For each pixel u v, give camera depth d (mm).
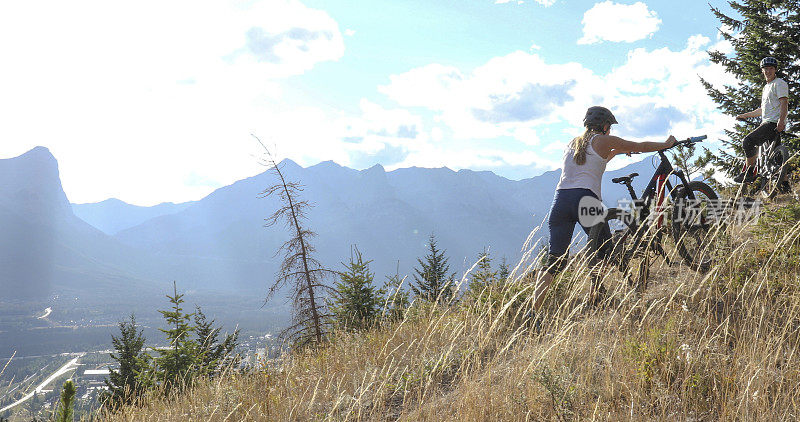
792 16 15578
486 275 5969
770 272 4352
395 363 5012
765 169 7219
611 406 3293
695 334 3861
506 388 3748
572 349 3998
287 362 6117
